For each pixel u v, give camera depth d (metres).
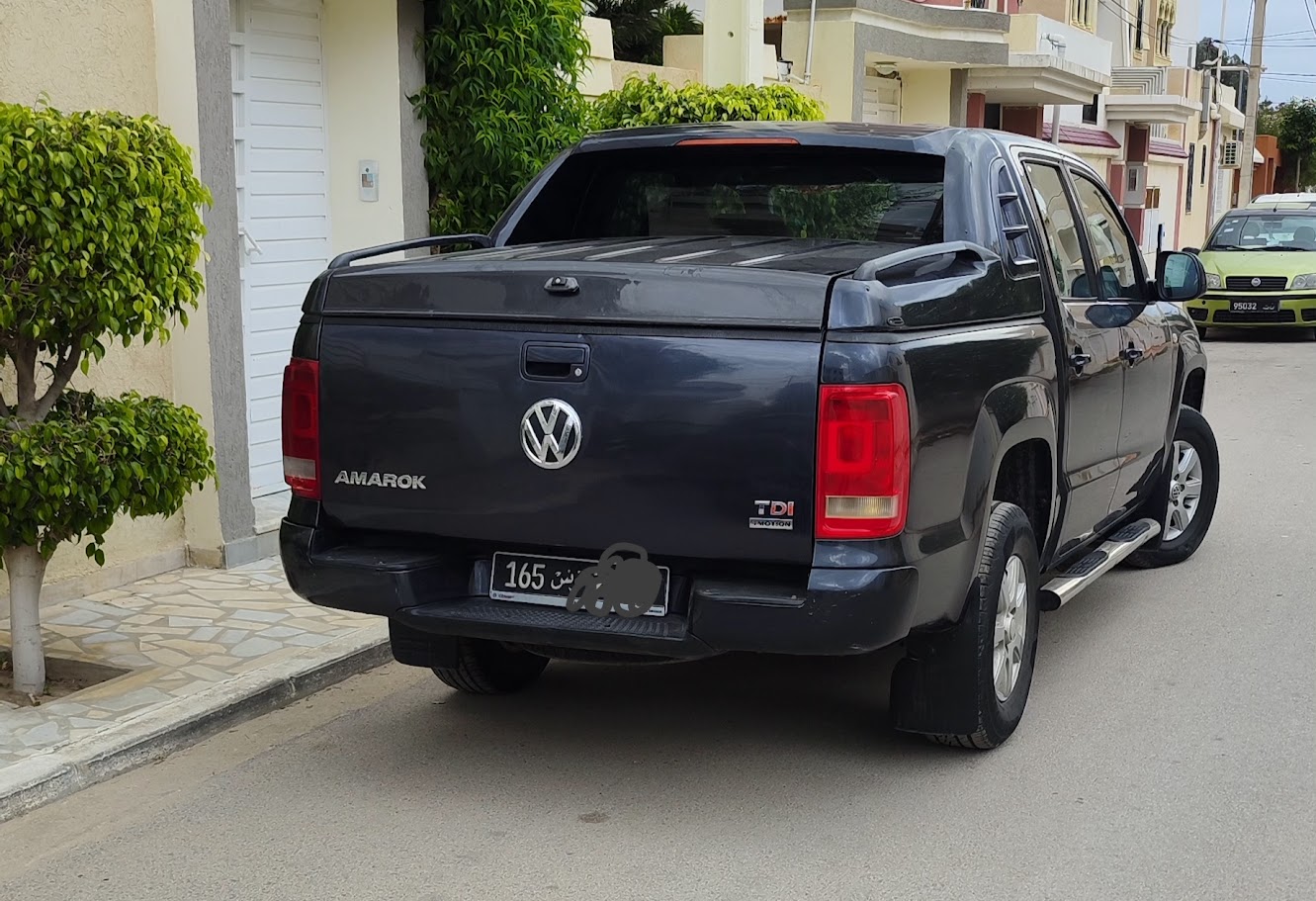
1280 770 4.89
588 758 4.98
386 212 8.66
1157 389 6.77
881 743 5.12
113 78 6.69
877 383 3.92
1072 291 5.79
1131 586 7.37
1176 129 40.50
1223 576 7.58
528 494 4.23
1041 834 4.36
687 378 4.03
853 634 3.98
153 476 5.19
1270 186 65.06
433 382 4.30
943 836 4.34
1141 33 37.88
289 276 8.45
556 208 5.77
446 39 8.60
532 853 4.22
